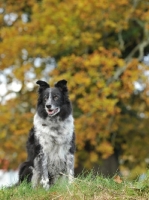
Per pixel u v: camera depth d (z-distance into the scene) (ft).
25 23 72.38
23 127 69.26
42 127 37.14
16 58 72.84
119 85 67.10
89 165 72.64
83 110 67.72
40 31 72.79
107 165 76.64
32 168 37.78
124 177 32.81
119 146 78.79
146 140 76.69
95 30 73.92
